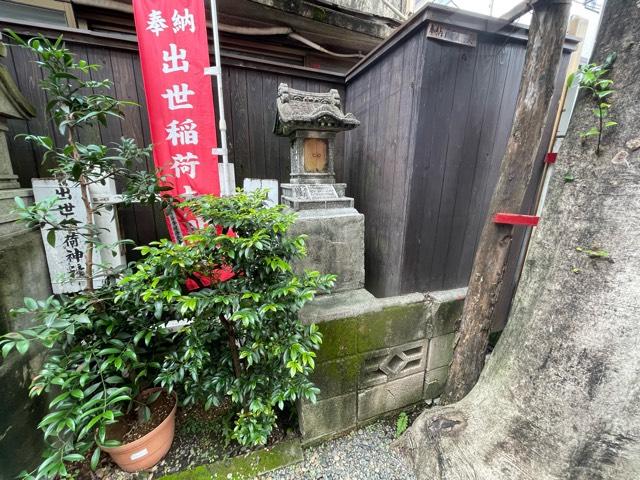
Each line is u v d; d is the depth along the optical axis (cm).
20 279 151
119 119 210
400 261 198
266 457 167
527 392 115
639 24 87
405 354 201
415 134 175
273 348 132
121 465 153
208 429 181
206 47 194
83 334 141
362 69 237
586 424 100
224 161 215
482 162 202
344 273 201
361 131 250
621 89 91
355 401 189
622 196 91
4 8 231
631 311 90
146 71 192
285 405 198
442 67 170
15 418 133
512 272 245
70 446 121
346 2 342
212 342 167
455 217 205
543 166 222
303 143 201
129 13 256
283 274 140
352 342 180
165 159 206
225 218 127
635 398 93
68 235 181
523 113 150
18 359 139
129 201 166
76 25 250
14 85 157
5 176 163
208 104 204
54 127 196
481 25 168
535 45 142
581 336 99
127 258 226
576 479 103
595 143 98
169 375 146
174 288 114
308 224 184
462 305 209
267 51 315
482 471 122
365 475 163
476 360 184
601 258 95
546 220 120
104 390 125
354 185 270
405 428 192
